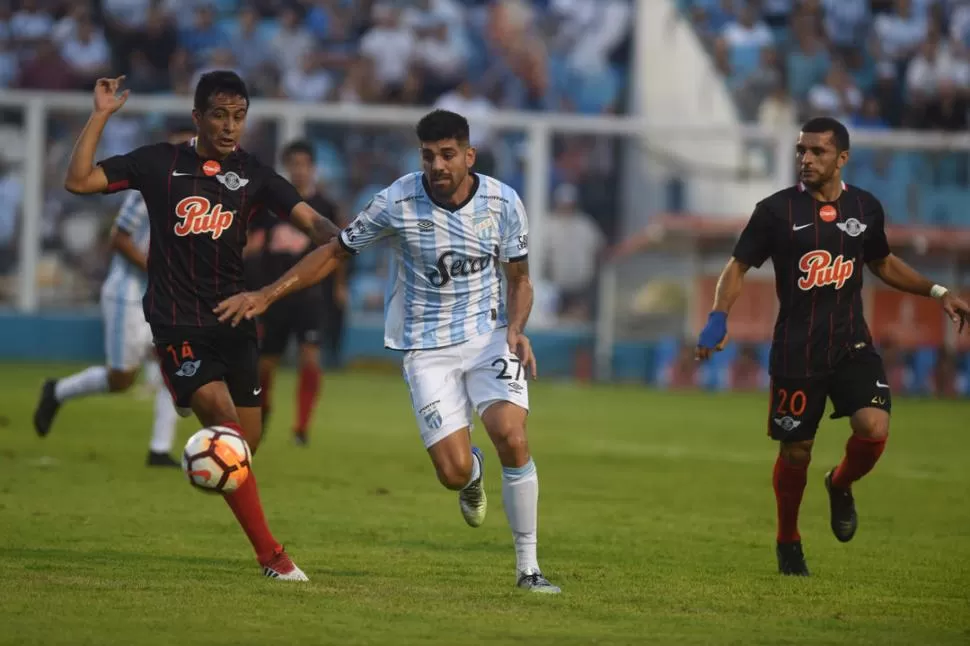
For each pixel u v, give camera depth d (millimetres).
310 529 28219
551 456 44188
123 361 38094
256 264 44375
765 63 88625
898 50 92250
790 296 25031
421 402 22969
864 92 92625
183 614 19406
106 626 18516
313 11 92438
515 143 82438
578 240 81250
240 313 22656
